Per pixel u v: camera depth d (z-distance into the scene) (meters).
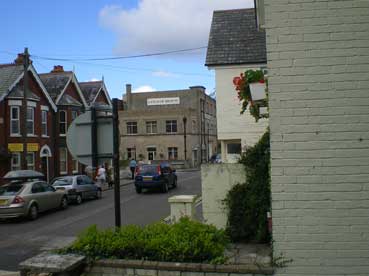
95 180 34.25
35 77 32.22
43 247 12.66
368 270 5.58
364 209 5.62
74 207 22.33
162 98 70.50
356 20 5.70
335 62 5.72
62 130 35.50
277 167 5.79
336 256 5.66
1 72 31.03
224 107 19.67
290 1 5.81
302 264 5.72
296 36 5.79
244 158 9.10
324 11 5.75
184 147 62.34
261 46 19.97
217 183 9.15
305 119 5.75
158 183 27.78
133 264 5.97
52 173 33.84
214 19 22.19
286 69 5.80
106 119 6.71
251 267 5.79
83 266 6.16
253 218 8.59
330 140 5.71
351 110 5.68
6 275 8.01
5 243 13.43
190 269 5.83
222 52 20.05
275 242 5.79
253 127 19.36
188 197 9.40
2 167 28.69
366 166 5.63
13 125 29.81
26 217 18.61
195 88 69.38
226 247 6.70
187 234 6.34
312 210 5.72
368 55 5.66
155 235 6.48
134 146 65.12
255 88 8.77
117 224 6.75
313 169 5.73
